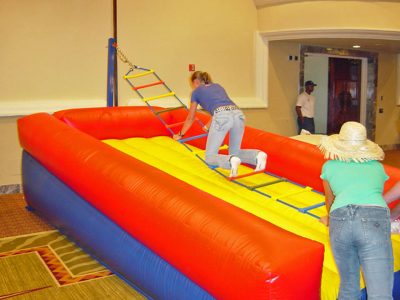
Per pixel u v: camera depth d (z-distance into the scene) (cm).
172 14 730
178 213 272
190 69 759
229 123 425
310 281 227
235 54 808
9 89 604
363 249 233
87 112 560
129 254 324
